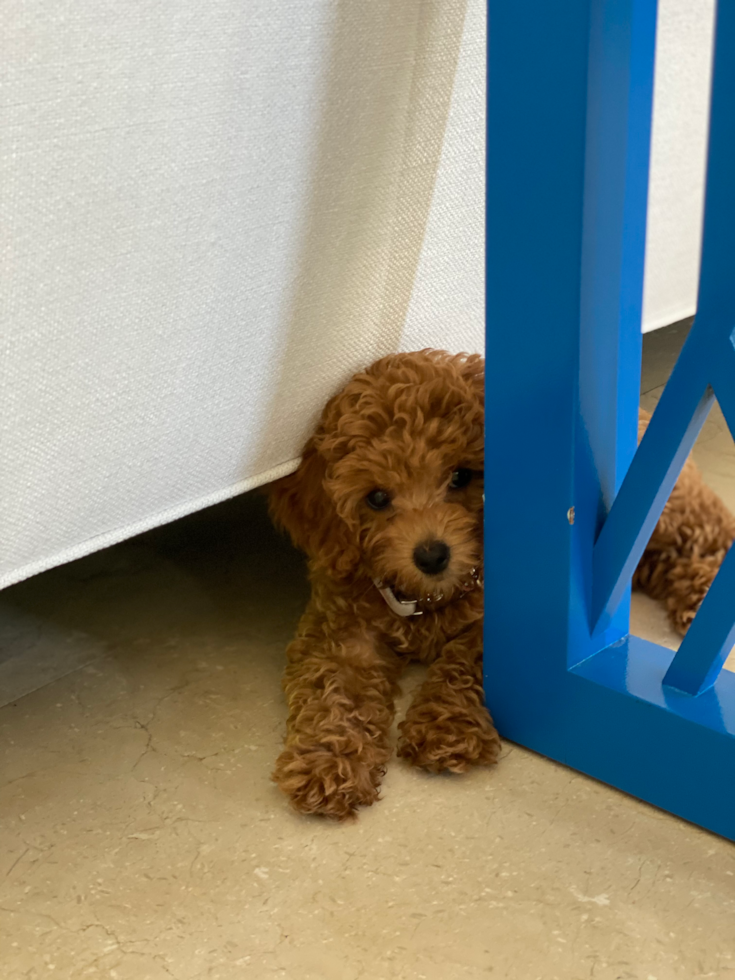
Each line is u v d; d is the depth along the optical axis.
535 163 0.88
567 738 1.07
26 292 0.86
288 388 1.11
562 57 0.83
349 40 0.96
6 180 0.81
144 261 0.92
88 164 0.85
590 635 1.06
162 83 0.86
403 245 1.13
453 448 1.10
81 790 1.07
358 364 1.18
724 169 0.82
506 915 0.89
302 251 1.04
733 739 0.93
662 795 1.01
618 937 0.86
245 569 1.53
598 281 0.92
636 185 0.93
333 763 1.03
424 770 1.08
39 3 0.77
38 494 0.94
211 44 0.87
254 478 1.15
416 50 1.02
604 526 1.01
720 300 0.86
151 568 1.54
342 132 1.00
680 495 1.30
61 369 0.91
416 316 1.21
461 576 1.14
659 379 2.03
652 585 1.35
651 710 0.98
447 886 0.92
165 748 1.13
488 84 0.89
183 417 1.03
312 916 0.90
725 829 0.97
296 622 1.38
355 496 1.13
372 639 1.22
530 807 1.02
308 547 1.22
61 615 1.42
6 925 0.90
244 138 0.93
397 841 0.98
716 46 0.79
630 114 0.90
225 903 0.92
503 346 0.97
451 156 1.12
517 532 1.03
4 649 1.34
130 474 1.01
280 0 0.90
